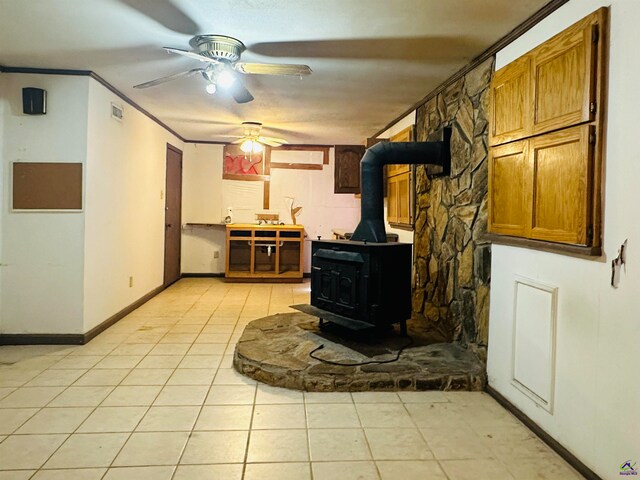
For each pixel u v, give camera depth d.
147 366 3.21
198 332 4.10
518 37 2.58
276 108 4.69
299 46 2.94
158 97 4.36
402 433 2.31
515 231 2.51
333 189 7.29
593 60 1.88
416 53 3.03
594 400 1.88
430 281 4.00
